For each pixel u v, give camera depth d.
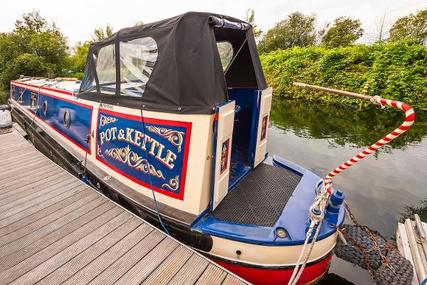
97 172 3.07
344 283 2.46
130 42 2.41
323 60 11.59
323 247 2.02
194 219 2.13
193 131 2.02
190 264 1.94
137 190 2.61
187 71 2.02
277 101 12.20
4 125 6.08
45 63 19.11
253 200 2.45
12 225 2.36
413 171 4.73
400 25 20.77
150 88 2.22
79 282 1.78
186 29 2.03
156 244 2.14
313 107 10.64
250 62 3.04
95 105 3.04
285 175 2.95
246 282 1.79
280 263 1.97
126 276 1.83
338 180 4.41
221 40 3.06
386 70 9.68
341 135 6.90
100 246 2.11
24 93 6.32
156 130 2.24
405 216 3.45
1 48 18.27
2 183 3.14
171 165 2.21
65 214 2.54
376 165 5.00
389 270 1.95
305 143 6.33
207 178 2.12
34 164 3.72
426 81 8.84
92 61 3.00
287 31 28.27
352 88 10.47
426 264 2.19
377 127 7.53
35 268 1.88
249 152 3.04
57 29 26.30
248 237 1.95
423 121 7.91
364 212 3.54
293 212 2.25
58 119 4.27
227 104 2.06
